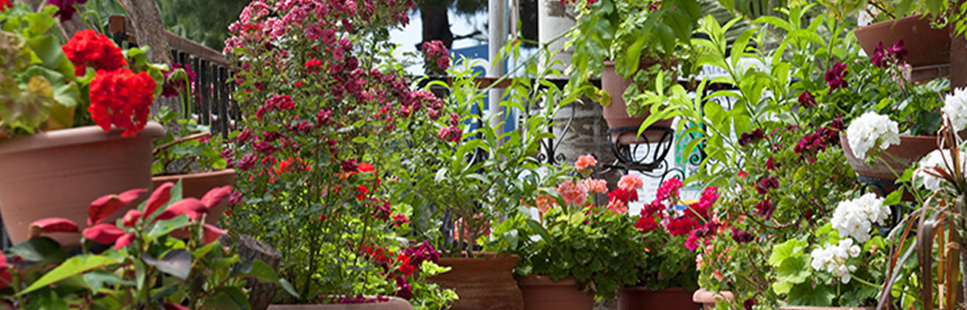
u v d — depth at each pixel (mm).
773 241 3760
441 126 4371
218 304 1694
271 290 2760
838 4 3244
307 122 3121
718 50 4281
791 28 4203
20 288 1495
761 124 4234
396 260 3859
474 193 4527
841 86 3656
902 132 3475
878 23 3586
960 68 3174
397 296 3789
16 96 1527
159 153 2156
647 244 5098
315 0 3191
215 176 2107
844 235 3002
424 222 4582
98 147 1608
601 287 4875
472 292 4488
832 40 4129
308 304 3070
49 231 1486
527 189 4594
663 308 5086
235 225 3002
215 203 1561
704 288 4168
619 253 4863
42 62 1622
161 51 2576
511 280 4625
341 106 3309
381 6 3428
